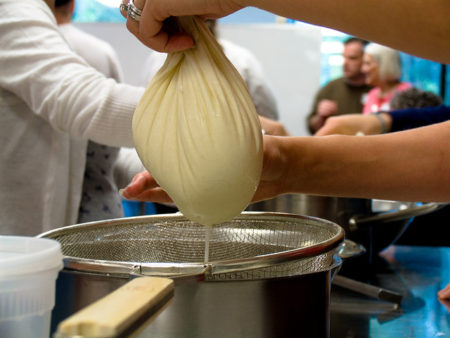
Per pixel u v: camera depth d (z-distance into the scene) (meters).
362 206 1.10
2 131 1.20
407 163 0.82
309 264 0.57
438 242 2.29
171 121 0.61
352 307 0.94
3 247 0.50
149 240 0.80
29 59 1.13
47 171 1.23
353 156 0.82
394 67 2.70
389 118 1.73
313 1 0.50
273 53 2.89
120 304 0.38
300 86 2.92
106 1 3.24
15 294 0.43
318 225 0.73
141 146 0.63
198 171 0.58
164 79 0.63
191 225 0.82
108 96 1.10
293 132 2.98
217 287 0.51
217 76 0.60
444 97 3.15
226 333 0.52
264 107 2.52
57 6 1.67
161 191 0.80
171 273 0.50
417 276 1.18
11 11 1.14
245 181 0.59
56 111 1.13
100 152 1.37
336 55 2.96
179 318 0.51
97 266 0.52
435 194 0.83
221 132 0.58
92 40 1.78
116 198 1.44
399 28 0.48
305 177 0.82
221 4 0.53
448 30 0.47
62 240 0.70
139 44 2.79
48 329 0.47
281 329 0.54
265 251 0.78
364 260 1.18
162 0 0.54
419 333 0.80
